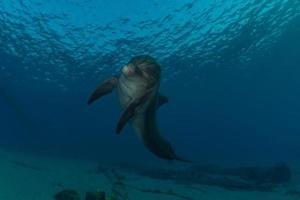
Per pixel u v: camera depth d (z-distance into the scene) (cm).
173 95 4397
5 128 5581
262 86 4553
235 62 3491
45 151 2642
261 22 2697
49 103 4656
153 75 327
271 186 1364
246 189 1288
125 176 1334
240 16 2562
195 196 1041
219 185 1316
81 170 1369
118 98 368
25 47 2950
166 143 433
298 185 1416
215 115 5969
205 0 2345
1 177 886
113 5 2388
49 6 2342
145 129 383
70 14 2444
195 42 2917
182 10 2441
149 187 1109
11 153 1597
